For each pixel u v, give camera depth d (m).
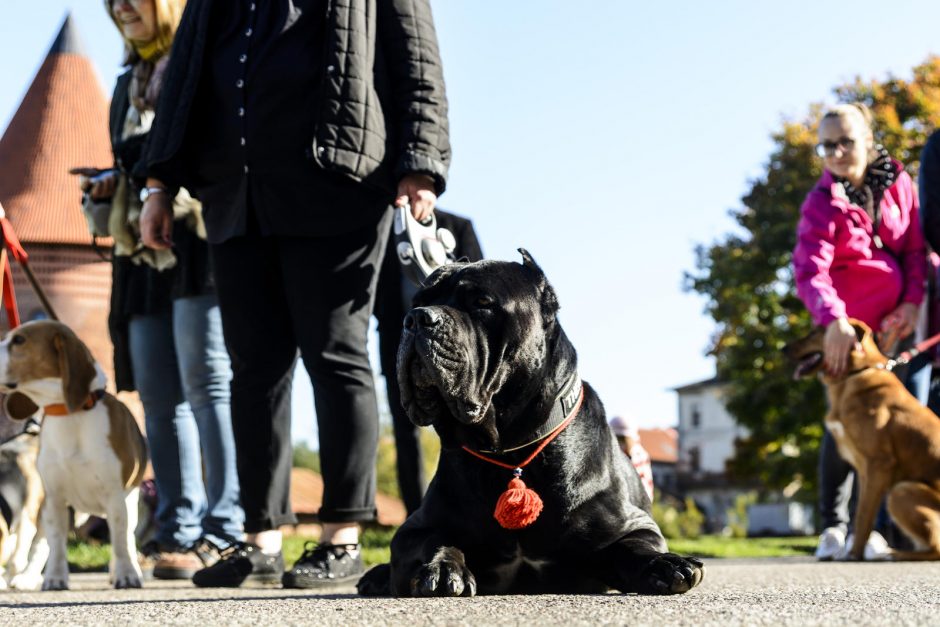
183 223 5.15
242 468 4.29
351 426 4.06
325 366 4.05
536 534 2.94
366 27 4.04
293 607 2.63
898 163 6.41
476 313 2.88
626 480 3.22
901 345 6.55
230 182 4.06
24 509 4.91
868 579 3.91
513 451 2.92
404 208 3.91
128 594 3.86
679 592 2.77
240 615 2.42
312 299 4.04
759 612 2.24
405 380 2.86
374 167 4.01
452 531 2.99
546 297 3.02
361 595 3.37
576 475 2.95
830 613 2.21
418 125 4.07
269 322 4.18
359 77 3.98
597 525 2.96
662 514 27.58
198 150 4.11
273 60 3.99
